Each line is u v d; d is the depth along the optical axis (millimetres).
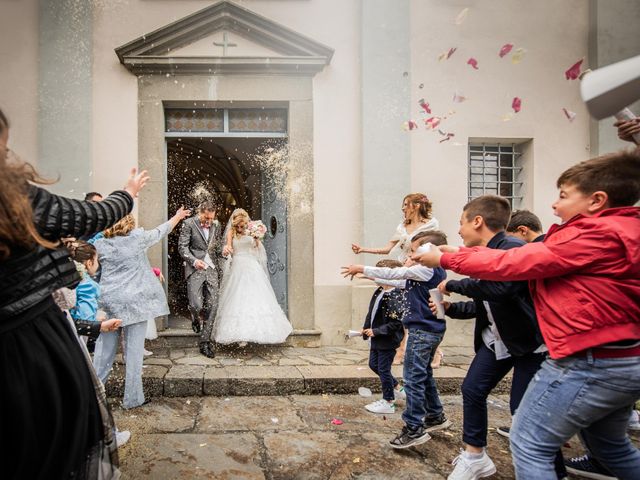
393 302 3426
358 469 2648
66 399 1323
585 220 1659
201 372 4137
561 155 5781
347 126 5570
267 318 4863
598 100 1105
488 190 6023
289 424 3332
